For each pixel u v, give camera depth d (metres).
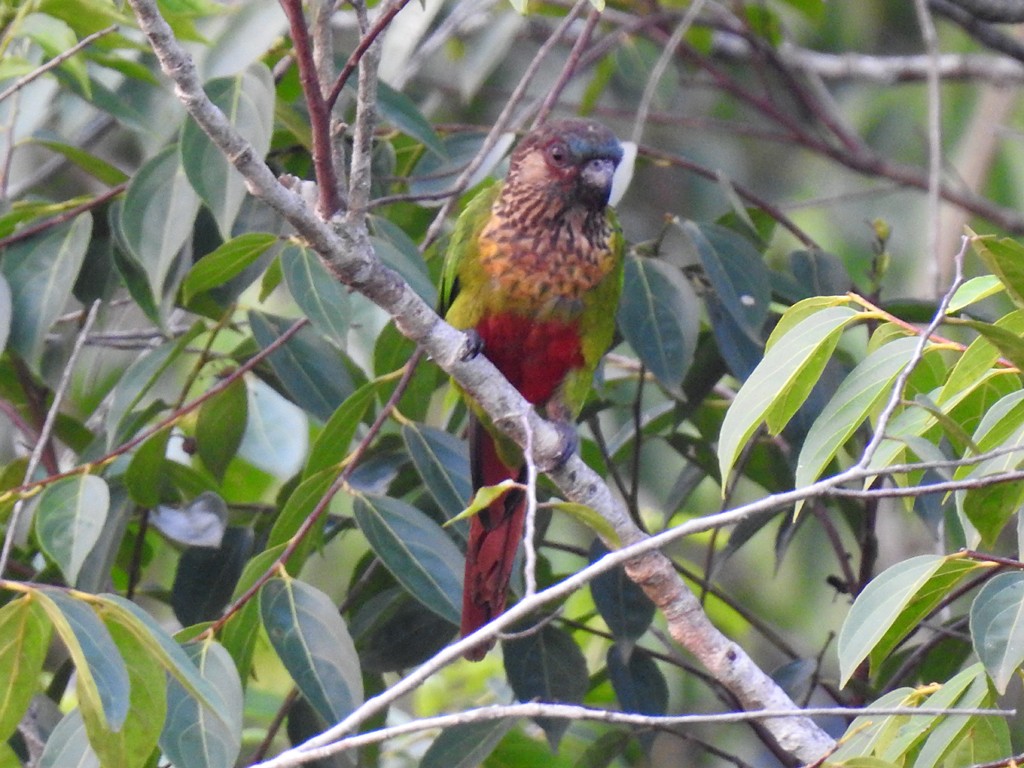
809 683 10.34
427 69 15.89
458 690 13.09
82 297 9.90
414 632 9.80
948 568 6.43
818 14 14.58
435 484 9.02
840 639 6.18
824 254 10.54
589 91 13.73
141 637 6.03
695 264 10.71
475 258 9.88
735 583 15.75
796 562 15.73
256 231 9.61
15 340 9.02
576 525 14.84
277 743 12.62
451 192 9.45
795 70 16.23
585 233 9.70
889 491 5.82
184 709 7.27
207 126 6.48
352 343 10.53
